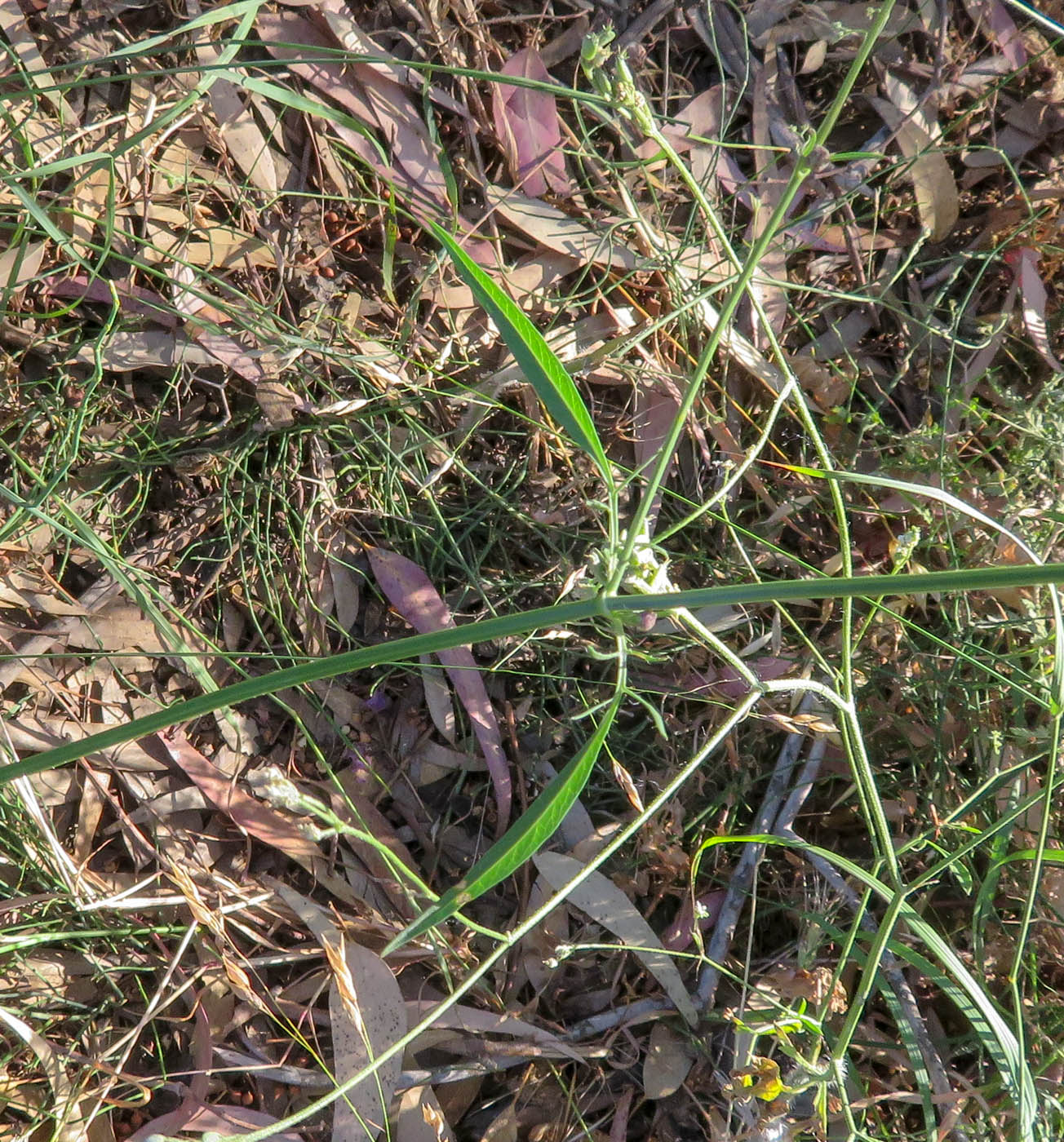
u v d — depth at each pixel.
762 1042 0.65
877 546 0.70
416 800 0.70
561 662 0.69
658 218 0.70
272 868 0.69
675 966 0.66
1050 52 0.72
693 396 0.47
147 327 0.68
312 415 0.69
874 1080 0.65
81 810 0.68
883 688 0.69
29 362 0.69
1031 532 0.66
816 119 0.73
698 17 0.72
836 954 0.67
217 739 0.69
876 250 0.73
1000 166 0.73
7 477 0.69
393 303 0.70
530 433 0.70
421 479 0.70
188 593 0.69
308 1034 0.67
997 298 0.73
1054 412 0.65
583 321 0.70
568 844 0.68
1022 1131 0.52
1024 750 0.66
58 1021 0.67
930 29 0.72
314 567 0.69
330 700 0.69
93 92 0.68
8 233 0.67
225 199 0.69
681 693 0.67
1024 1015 0.64
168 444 0.68
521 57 0.70
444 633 0.46
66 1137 0.65
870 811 0.60
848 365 0.72
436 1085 0.65
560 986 0.67
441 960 0.64
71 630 0.68
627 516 0.71
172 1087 0.66
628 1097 0.66
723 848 0.68
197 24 0.58
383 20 0.69
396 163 0.69
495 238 0.69
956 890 0.67
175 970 0.67
